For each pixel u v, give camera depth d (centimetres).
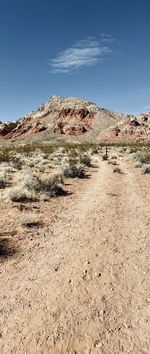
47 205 1282
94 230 976
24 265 725
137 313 541
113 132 14725
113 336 485
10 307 561
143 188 1648
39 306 564
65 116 18962
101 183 1862
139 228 984
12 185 1606
